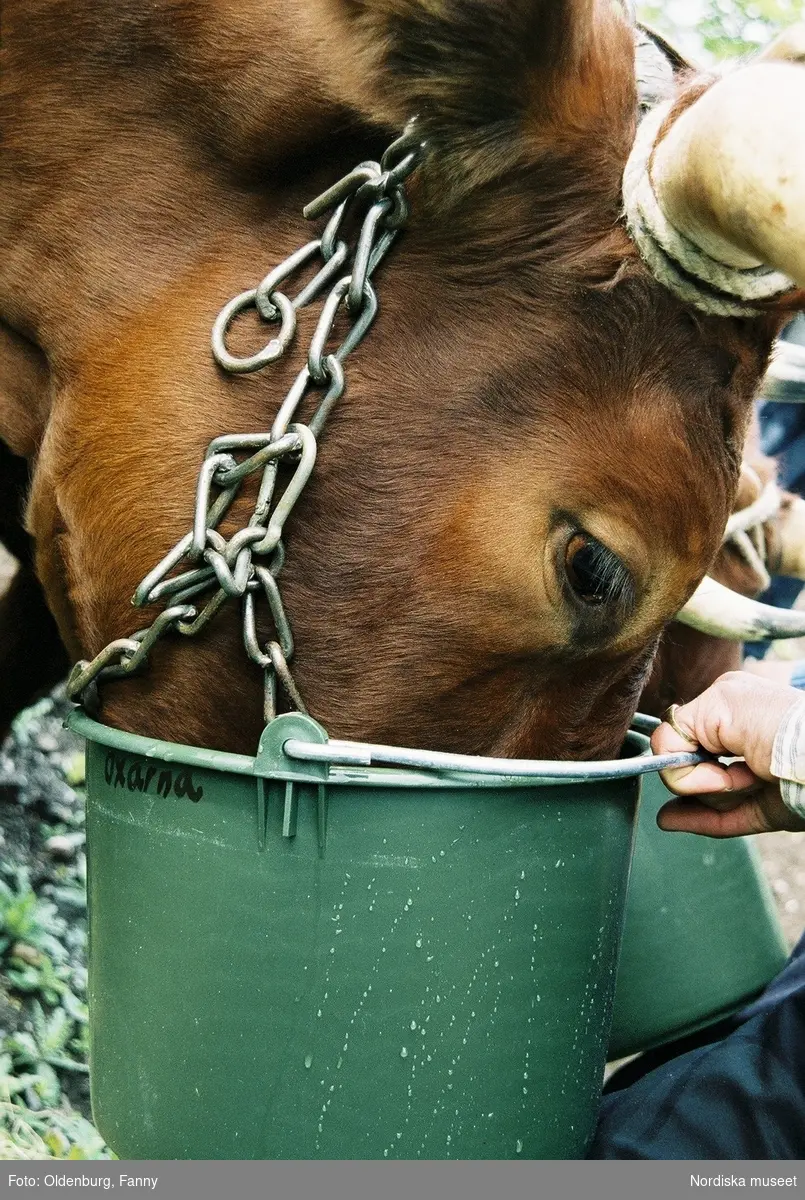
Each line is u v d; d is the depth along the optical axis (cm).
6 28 151
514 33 132
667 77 158
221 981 133
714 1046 182
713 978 198
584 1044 146
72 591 156
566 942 140
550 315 141
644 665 163
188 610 138
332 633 144
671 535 146
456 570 143
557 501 142
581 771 133
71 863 316
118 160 150
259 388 142
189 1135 137
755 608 204
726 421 146
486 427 142
